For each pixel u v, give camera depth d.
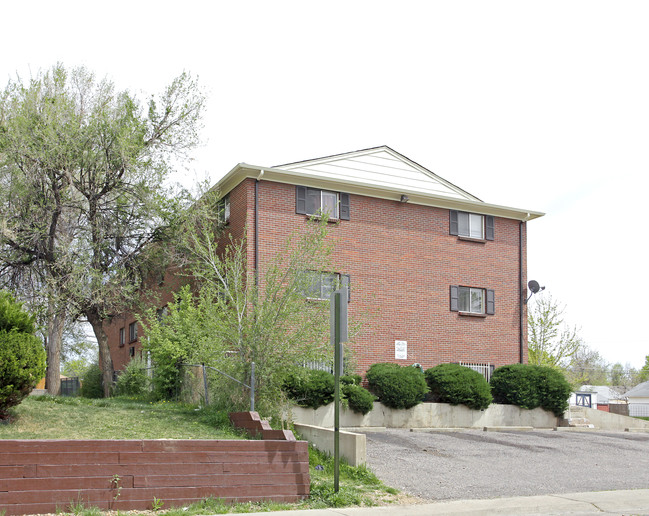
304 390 18.20
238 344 14.96
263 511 9.59
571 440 19.14
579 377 47.81
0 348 11.45
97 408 14.92
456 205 25.42
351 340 16.17
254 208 21.34
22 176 19.38
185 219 20.67
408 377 20.45
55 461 9.00
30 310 19.81
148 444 9.66
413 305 23.89
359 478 12.00
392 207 24.09
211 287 16.22
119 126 20.25
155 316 20.17
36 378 11.89
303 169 22.73
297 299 14.96
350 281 22.70
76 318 22.08
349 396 19.33
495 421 22.03
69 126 19.62
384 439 16.98
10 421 11.95
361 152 23.98
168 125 21.55
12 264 20.20
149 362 23.02
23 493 8.70
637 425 24.17
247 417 13.05
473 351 24.97
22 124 18.94
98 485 9.16
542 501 10.95
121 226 21.19
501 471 13.77
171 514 8.93
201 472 9.91
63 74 20.72
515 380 22.67
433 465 13.93
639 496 11.75
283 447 10.63
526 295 26.75
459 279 25.11
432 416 20.89
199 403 16.58
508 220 26.84
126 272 20.66
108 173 20.45
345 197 23.14
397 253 23.88
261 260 21.02
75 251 20.19
